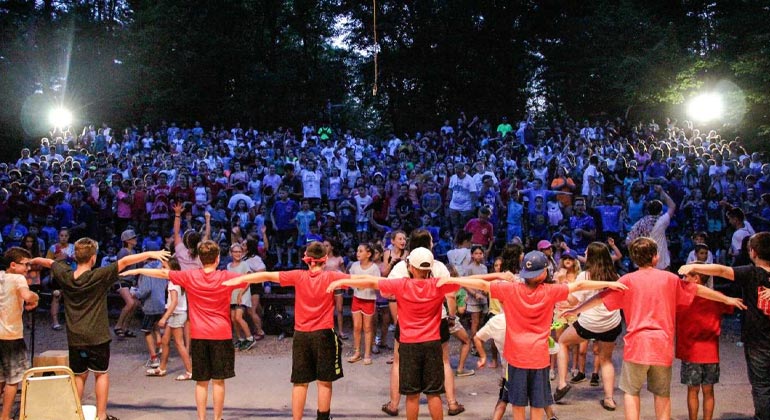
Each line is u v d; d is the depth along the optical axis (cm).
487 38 3503
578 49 3300
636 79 2856
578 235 1340
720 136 2616
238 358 1004
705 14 3241
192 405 764
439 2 3412
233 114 3578
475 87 3566
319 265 623
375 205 1527
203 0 3559
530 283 554
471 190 1488
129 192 1593
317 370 620
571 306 707
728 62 2555
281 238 1479
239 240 1183
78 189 1559
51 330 1213
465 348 883
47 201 1552
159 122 3450
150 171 1834
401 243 938
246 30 3784
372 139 2698
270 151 1997
